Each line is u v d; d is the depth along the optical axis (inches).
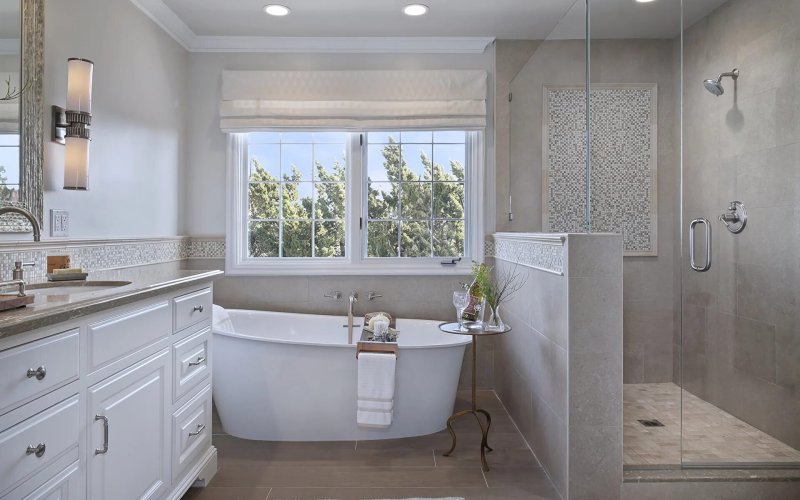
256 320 134.3
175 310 76.3
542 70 115.5
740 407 96.1
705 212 100.9
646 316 126.3
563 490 84.4
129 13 110.5
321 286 142.7
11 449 43.0
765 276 95.0
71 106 83.0
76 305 51.3
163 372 72.4
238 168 143.6
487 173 143.9
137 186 114.7
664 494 82.0
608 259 81.9
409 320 134.4
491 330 96.3
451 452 103.3
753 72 97.4
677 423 108.2
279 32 136.7
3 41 73.7
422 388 110.8
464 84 140.5
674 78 107.4
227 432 114.1
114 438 59.6
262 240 146.6
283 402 109.3
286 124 138.2
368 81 139.7
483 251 143.3
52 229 84.6
